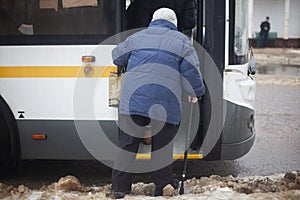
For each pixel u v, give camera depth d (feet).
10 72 20.62
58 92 20.54
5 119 20.74
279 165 25.41
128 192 18.89
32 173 23.65
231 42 20.68
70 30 20.45
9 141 21.56
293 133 32.17
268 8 114.83
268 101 43.75
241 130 21.24
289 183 20.38
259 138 30.86
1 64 20.63
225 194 18.80
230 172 24.06
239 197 18.34
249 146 21.84
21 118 20.70
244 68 21.38
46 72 20.52
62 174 23.58
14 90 20.66
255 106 41.27
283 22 115.24
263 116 37.32
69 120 20.59
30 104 20.65
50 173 23.72
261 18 115.34
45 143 20.81
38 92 20.59
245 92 21.29
